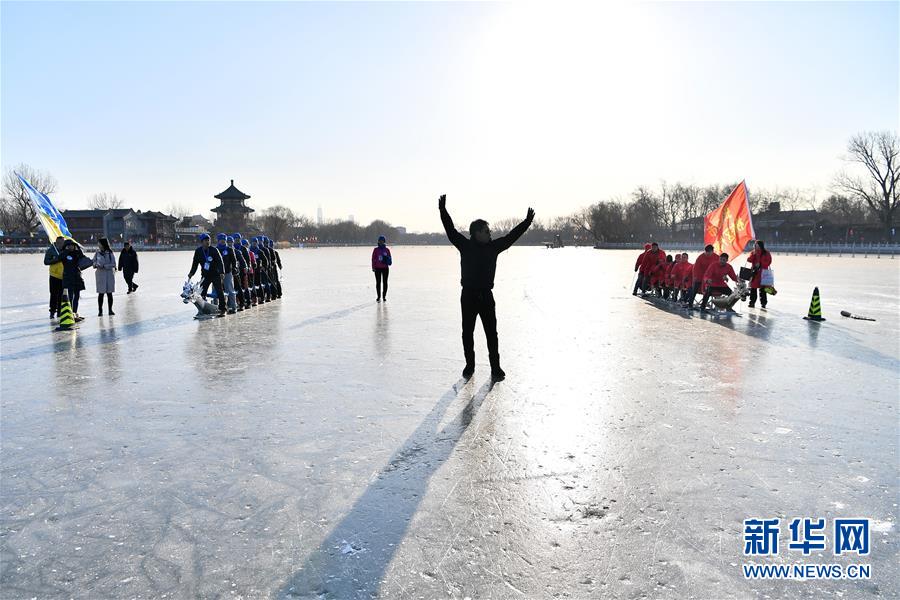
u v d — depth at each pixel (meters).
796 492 3.60
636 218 111.94
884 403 5.57
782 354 8.06
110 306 12.55
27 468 3.99
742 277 13.41
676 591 2.58
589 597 2.53
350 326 10.84
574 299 16.09
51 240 11.56
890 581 2.68
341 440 4.54
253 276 14.41
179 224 124.19
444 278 26.23
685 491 3.61
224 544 2.98
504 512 3.32
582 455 4.21
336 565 2.78
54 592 2.58
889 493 3.59
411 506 3.40
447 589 2.59
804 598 2.55
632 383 6.36
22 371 7.00
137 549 2.94
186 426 4.89
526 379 6.57
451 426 4.88
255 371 7.00
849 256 55.62
